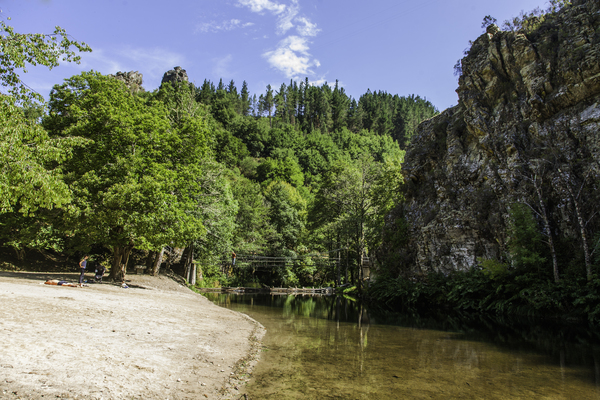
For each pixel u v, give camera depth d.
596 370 9.05
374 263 38.09
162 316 13.23
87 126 22.92
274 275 61.00
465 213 27.48
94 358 6.96
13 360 6.01
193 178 27.48
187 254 40.44
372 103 163.25
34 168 13.78
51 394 5.08
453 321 19.00
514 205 22.34
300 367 8.85
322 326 16.52
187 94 46.03
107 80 25.97
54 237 28.47
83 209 20.89
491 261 22.23
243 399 6.41
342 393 7.01
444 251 28.42
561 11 26.41
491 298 22.78
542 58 24.92
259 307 25.58
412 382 7.88
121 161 21.91
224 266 54.00
